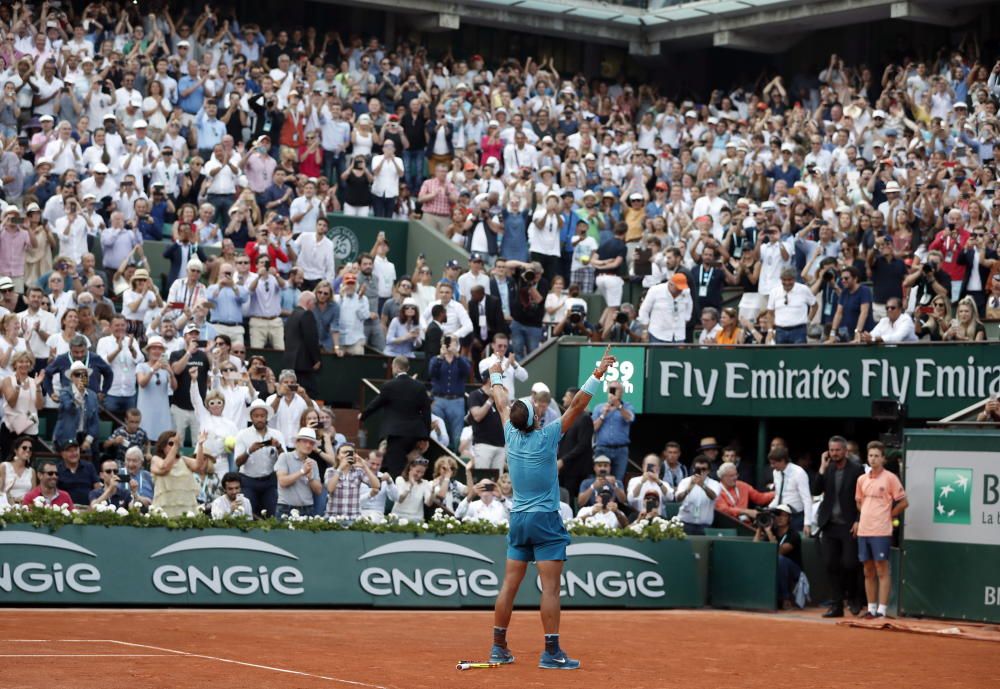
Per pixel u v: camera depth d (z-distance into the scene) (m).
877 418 21.14
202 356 23.81
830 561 20.19
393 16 45.59
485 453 24.48
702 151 38.59
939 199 31.36
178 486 19.62
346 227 33.25
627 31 48.31
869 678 13.23
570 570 20.38
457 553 19.61
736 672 13.33
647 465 23.84
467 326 27.66
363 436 26.30
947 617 19.33
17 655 12.35
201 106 34.94
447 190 34.31
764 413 27.11
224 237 30.03
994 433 19.12
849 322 27.80
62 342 23.59
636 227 34.00
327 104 35.06
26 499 19.14
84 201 28.78
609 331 29.73
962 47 42.66
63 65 33.44
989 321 27.81
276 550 18.61
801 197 32.91
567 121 39.59
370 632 15.72
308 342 25.39
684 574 21.30
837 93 41.81
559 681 12.17
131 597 17.66
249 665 12.28
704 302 29.89
